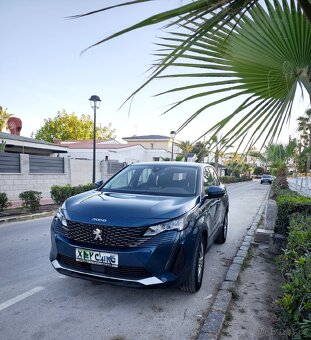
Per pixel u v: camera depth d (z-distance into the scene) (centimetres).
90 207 328
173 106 208
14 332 269
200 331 274
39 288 367
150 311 314
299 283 210
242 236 711
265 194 2142
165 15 118
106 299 339
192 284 344
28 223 812
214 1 118
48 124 4788
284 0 186
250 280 405
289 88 219
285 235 532
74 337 263
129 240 292
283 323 224
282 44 206
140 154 3356
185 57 200
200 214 363
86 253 302
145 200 353
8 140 1616
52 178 1507
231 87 212
